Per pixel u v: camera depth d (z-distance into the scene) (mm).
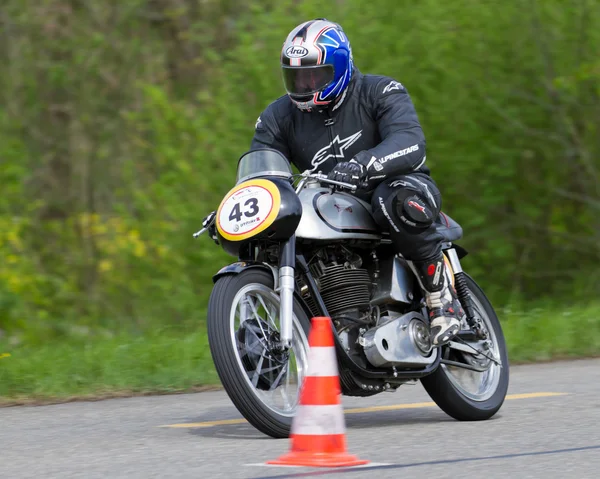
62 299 53875
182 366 27438
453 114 50750
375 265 18531
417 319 18438
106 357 28531
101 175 58312
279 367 17047
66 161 59031
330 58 18219
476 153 51500
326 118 19047
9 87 57969
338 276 17750
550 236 54812
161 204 50844
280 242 16812
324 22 18656
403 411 21250
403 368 18234
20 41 57969
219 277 16781
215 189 49125
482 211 53062
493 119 51875
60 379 25172
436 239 18328
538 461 14031
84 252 56438
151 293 51344
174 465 13984
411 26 50219
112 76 58156
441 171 51531
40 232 57469
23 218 52875
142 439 16891
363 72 50281
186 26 59094
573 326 35594
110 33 58062
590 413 19453
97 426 18812
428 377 19203
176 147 50000
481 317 20969
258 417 16375
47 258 56719
